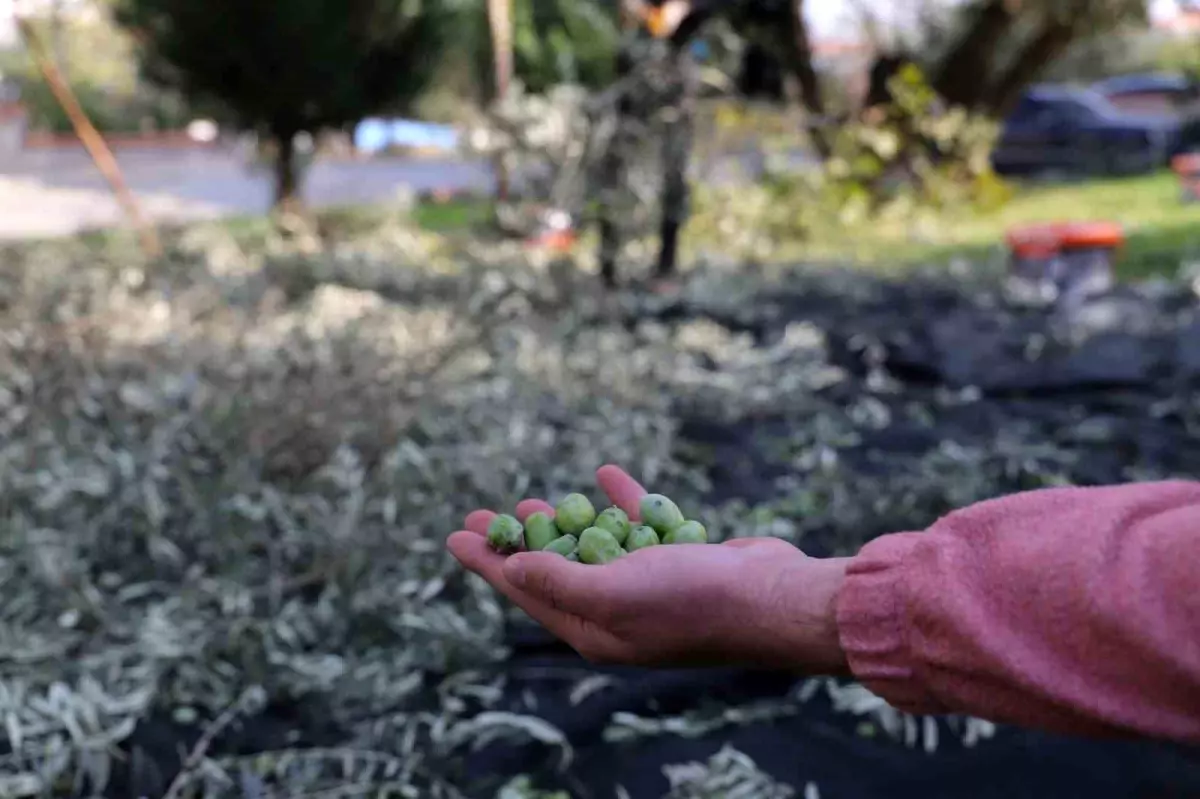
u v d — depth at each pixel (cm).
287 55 806
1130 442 392
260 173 999
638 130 597
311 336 451
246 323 487
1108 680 87
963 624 91
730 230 783
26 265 573
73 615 251
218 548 279
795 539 310
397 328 466
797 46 954
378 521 296
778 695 238
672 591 111
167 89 855
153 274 600
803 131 870
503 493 308
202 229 796
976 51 1145
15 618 256
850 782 208
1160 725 85
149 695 225
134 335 441
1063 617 89
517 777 211
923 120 870
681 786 206
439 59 904
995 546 94
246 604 258
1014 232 668
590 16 1331
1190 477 359
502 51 898
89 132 686
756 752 217
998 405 441
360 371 375
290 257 682
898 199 923
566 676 247
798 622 107
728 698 237
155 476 304
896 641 96
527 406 394
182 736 222
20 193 1370
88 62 1672
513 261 638
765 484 358
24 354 392
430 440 366
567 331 505
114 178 692
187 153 1819
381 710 231
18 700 220
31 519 298
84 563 269
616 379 422
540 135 611
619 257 643
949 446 375
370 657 248
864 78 1134
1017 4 1114
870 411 424
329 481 312
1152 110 1938
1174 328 539
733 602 111
